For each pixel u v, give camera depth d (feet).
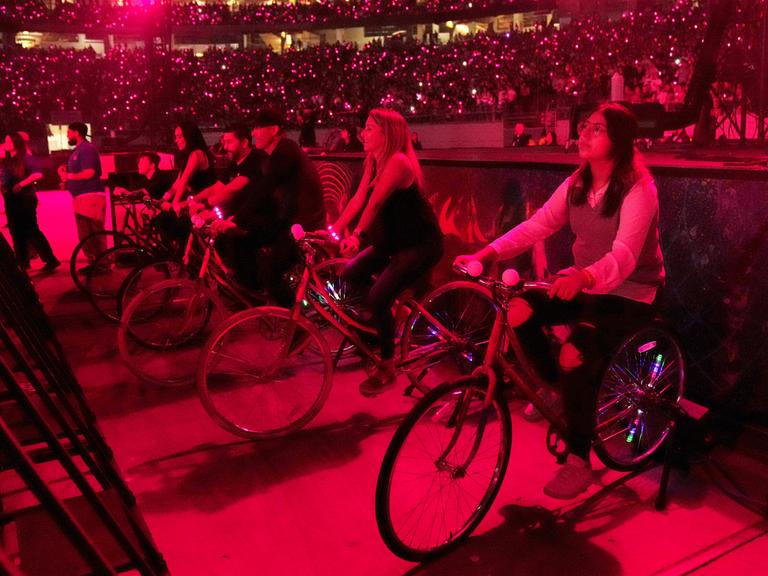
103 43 90.07
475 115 62.28
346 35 97.55
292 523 10.30
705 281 12.03
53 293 24.90
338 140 39.17
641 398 10.93
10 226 28.25
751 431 11.46
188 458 12.33
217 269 15.94
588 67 53.31
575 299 10.32
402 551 9.06
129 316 15.06
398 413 13.91
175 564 9.39
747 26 22.11
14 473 11.39
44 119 70.18
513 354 13.00
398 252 12.73
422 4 83.46
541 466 11.65
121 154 32.45
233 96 72.18
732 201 11.50
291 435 13.09
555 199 10.62
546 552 9.43
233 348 12.98
